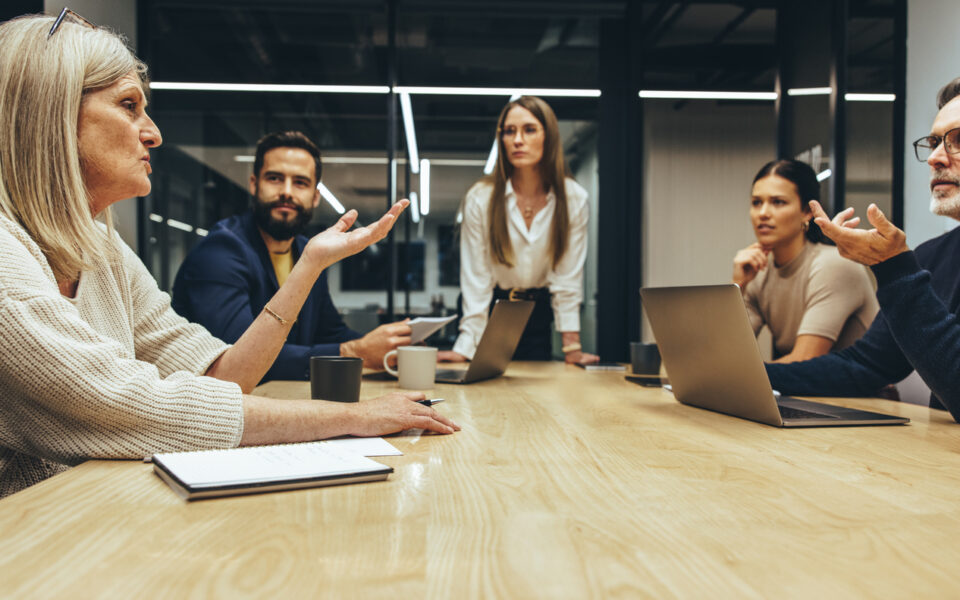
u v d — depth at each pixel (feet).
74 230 2.64
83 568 1.30
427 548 1.45
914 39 9.22
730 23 12.97
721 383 3.31
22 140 2.51
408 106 14.66
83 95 2.69
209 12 13.44
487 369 5.07
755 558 1.40
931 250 4.58
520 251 7.80
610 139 13.10
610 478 2.09
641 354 5.38
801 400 3.94
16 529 1.53
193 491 1.77
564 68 13.53
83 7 10.25
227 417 2.33
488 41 13.76
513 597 1.20
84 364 2.17
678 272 14.11
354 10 12.88
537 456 2.40
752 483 2.03
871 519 1.67
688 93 13.10
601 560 1.38
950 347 3.09
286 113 15.34
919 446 2.61
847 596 1.21
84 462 2.23
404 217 14.60
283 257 7.14
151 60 13.07
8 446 2.30
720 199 14.15
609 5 12.82
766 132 14.15
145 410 2.23
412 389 4.50
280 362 5.04
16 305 2.11
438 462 2.30
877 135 9.83
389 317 13.12
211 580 1.25
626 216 13.08
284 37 13.97
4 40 2.56
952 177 3.96
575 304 7.73
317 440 2.53
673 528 1.60
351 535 1.53
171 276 15.58
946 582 1.28
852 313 6.23
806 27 11.45
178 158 15.40
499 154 7.57
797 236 6.70
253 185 6.75
